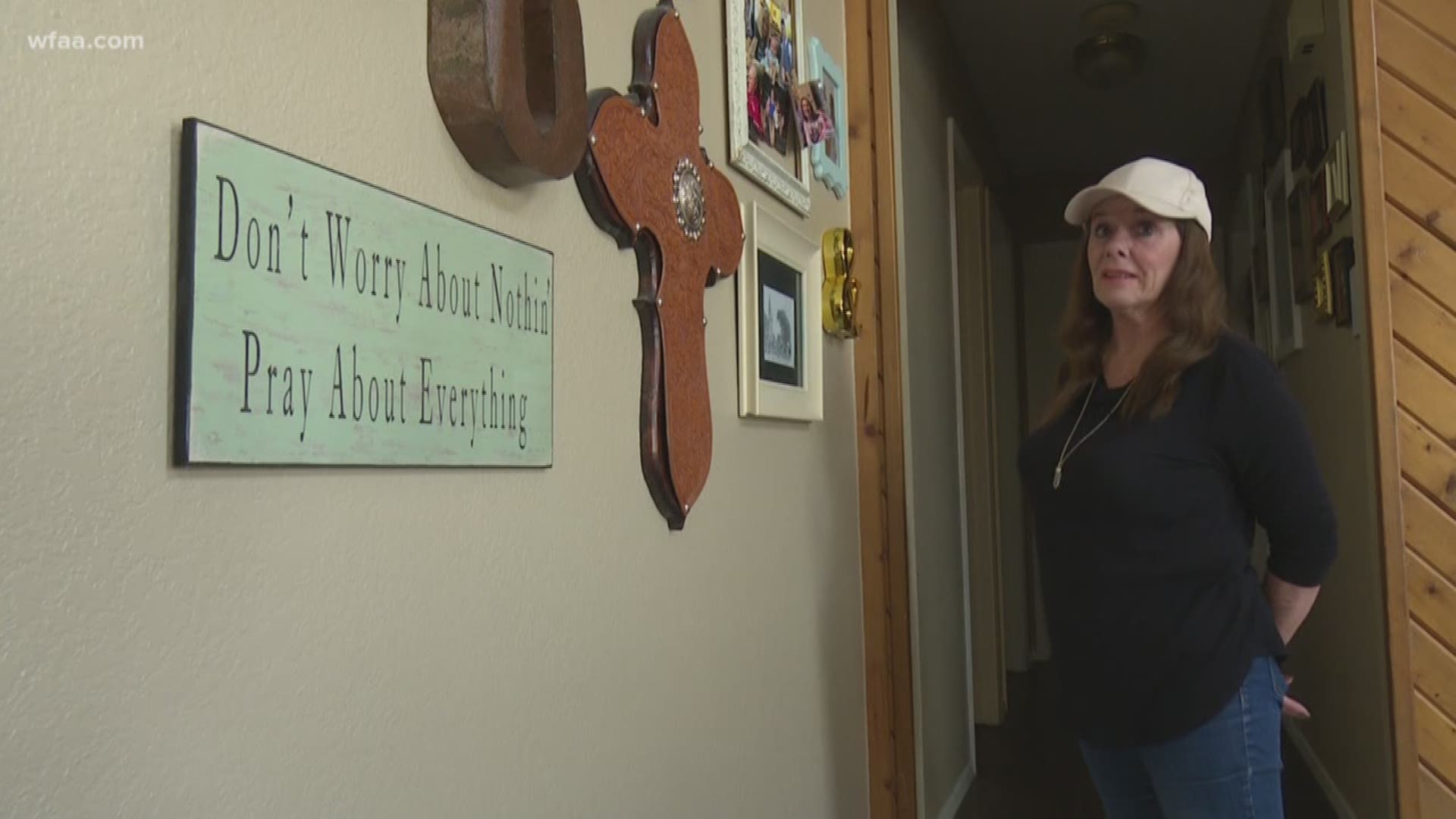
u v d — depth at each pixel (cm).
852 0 204
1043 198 486
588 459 94
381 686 67
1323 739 286
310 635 61
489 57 73
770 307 146
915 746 194
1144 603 128
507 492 81
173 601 52
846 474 191
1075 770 305
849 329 185
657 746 107
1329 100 230
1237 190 415
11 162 45
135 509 50
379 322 66
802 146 166
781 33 158
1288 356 311
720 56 134
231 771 55
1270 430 125
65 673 46
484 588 78
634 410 104
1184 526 127
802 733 159
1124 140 434
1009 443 453
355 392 63
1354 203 193
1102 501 131
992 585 362
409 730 69
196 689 53
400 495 69
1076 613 135
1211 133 426
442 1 74
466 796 75
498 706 79
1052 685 419
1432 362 183
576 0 88
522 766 82
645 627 105
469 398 75
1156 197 132
